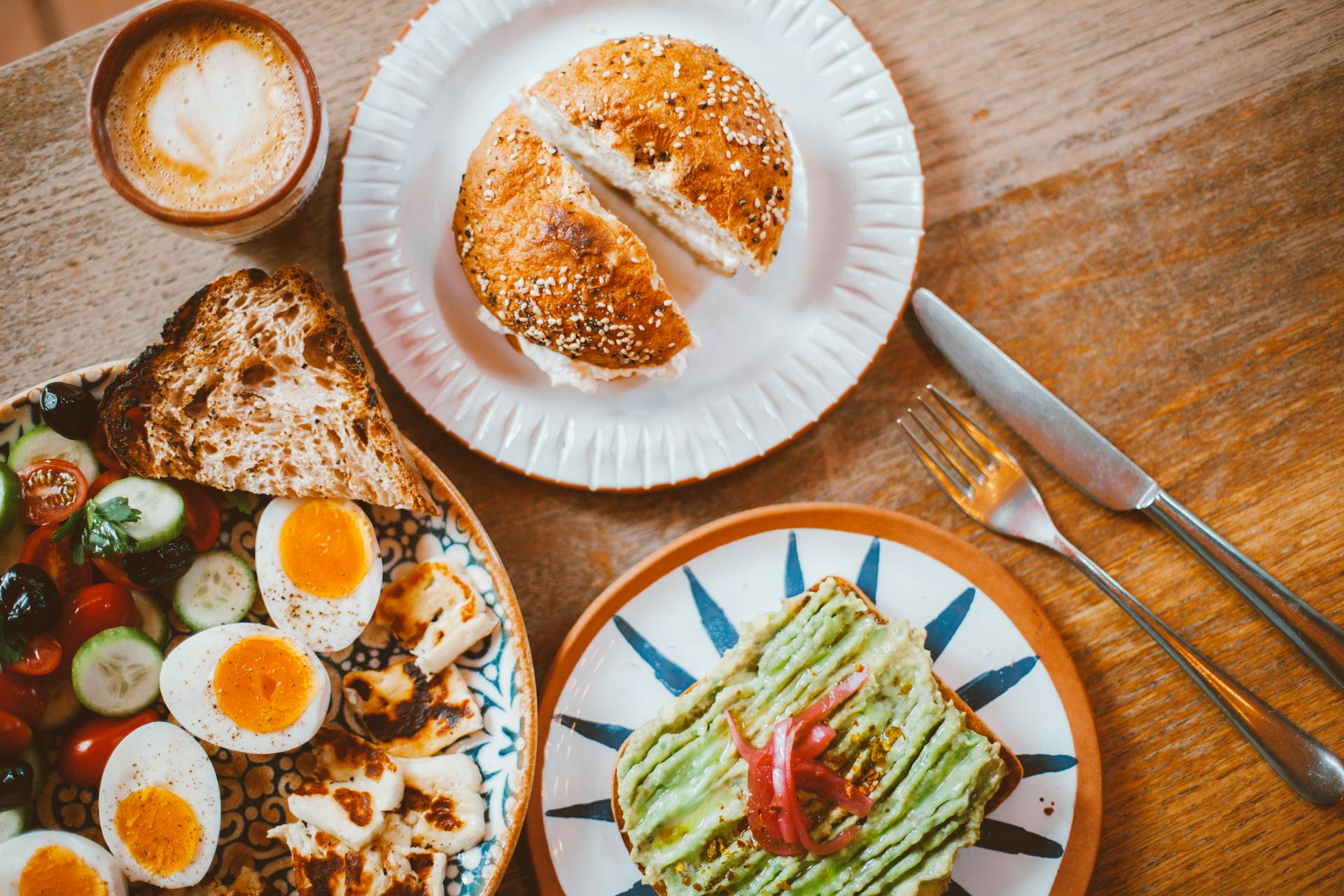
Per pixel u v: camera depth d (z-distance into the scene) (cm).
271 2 57
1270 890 56
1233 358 59
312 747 54
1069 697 56
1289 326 59
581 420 57
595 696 56
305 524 54
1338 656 55
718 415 57
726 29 58
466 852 54
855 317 57
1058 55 59
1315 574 58
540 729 55
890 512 56
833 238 58
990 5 59
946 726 52
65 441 53
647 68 55
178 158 53
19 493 52
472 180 55
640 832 53
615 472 56
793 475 58
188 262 57
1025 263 59
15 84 57
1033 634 56
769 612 56
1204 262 59
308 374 54
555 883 55
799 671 53
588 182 60
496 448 56
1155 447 58
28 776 51
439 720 54
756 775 52
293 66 53
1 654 51
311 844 52
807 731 52
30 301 56
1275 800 57
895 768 52
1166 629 56
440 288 57
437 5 56
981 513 57
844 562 57
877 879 52
